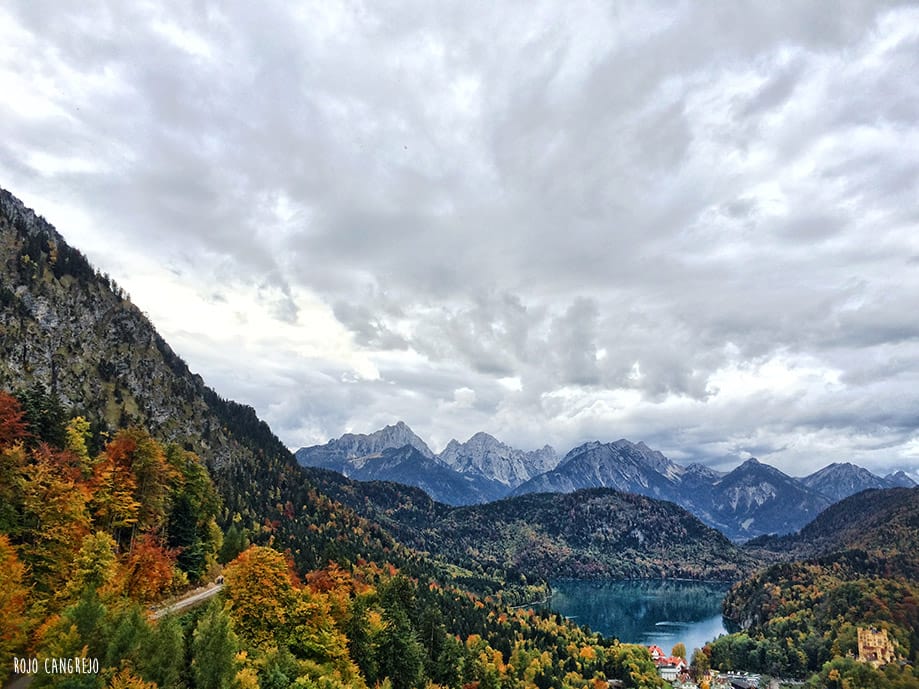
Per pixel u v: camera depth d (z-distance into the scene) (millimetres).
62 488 91562
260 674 84250
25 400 116188
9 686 65000
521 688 181625
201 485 149250
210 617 75562
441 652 140875
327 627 106375
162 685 64250
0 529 82562
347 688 93625
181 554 124750
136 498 117125
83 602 65562
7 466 90188
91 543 85250
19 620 69000
